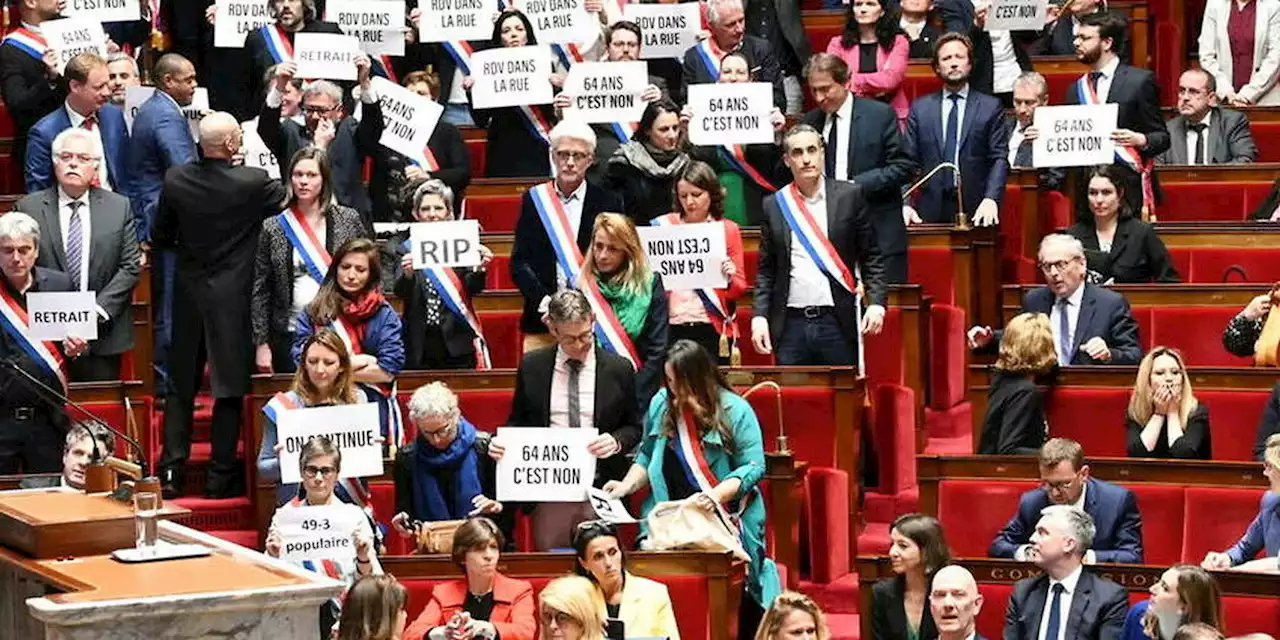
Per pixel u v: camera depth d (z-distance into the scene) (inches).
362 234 888.3
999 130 1024.2
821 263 860.0
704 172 861.8
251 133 1008.2
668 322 839.7
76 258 889.5
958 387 976.9
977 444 871.7
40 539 489.4
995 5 1104.2
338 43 1002.7
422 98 970.1
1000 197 1015.0
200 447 964.6
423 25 1121.4
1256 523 727.1
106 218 897.5
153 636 439.5
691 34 1115.3
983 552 778.8
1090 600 684.7
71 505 519.5
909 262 992.9
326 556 719.7
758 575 749.3
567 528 757.3
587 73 994.1
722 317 869.2
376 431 762.8
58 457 857.5
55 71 1053.2
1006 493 778.2
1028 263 1054.4
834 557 821.2
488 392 856.3
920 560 700.0
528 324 871.7
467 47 1152.2
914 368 924.6
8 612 500.1
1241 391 829.8
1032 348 817.5
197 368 899.4
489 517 757.3
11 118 1102.4
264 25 1092.5
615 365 772.0
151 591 445.7
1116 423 823.7
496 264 1009.5
